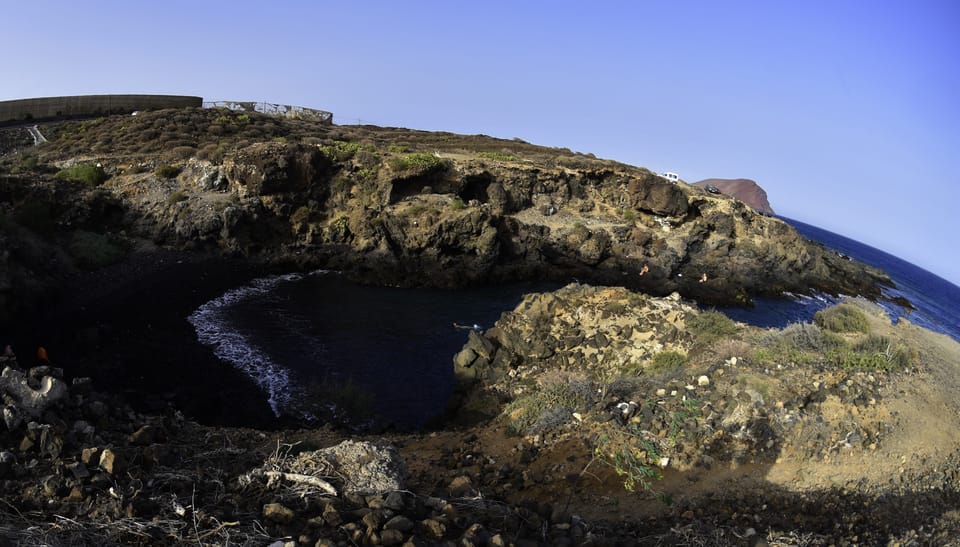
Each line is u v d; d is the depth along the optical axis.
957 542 9.32
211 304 31.56
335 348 27.11
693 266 54.88
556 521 8.62
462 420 18.53
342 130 77.75
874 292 63.53
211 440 11.30
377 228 44.72
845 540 9.00
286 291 36.62
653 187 59.53
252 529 6.29
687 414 12.62
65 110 69.81
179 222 39.94
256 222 42.94
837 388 13.38
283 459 8.46
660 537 8.39
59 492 6.66
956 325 63.69
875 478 11.20
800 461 11.52
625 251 53.19
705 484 10.79
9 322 22.45
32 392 8.42
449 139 84.56
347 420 19.25
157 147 54.56
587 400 14.19
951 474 11.70
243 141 54.81
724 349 16.39
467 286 44.00
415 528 6.83
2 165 44.12
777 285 53.94
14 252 26.56
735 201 64.94
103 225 39.47
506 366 20.39
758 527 9.39
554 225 55.47
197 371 22.05
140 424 10.28
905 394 13.60
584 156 85.44
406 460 12.76
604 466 11.39
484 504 8.46
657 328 19.53
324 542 5.96
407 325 32.22
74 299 27.06
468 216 45.00
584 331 20.75
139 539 5.95
